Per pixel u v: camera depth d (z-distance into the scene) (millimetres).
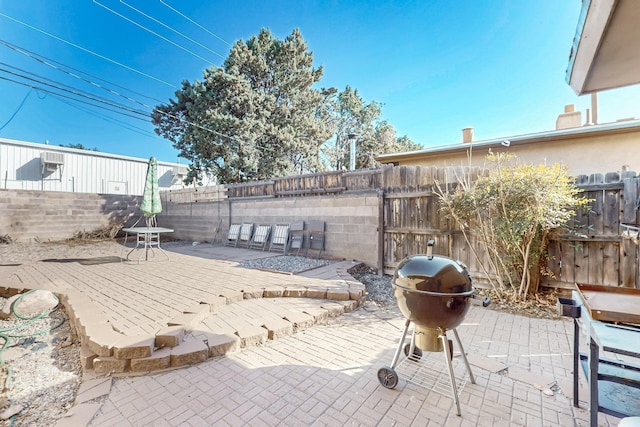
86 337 2582
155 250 8188
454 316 1945
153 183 6785
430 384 2166
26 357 2676
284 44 14617
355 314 3686
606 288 1948
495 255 4207
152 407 1927
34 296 3709
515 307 3840
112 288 4227
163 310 3295
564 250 3969
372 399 2008
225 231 9500
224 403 1967
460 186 4543
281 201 7820
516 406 1938
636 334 1511
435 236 4980
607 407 1656
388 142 21406
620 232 3621
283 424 1773
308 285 4293
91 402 1981
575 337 1926
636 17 1476
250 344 2789
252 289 4090
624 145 5984
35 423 1840
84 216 10727
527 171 3830
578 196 3904
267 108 14078
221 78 12750
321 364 2469
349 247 6305
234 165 13297
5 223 9117
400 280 2068
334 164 20859
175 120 13766
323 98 18266
